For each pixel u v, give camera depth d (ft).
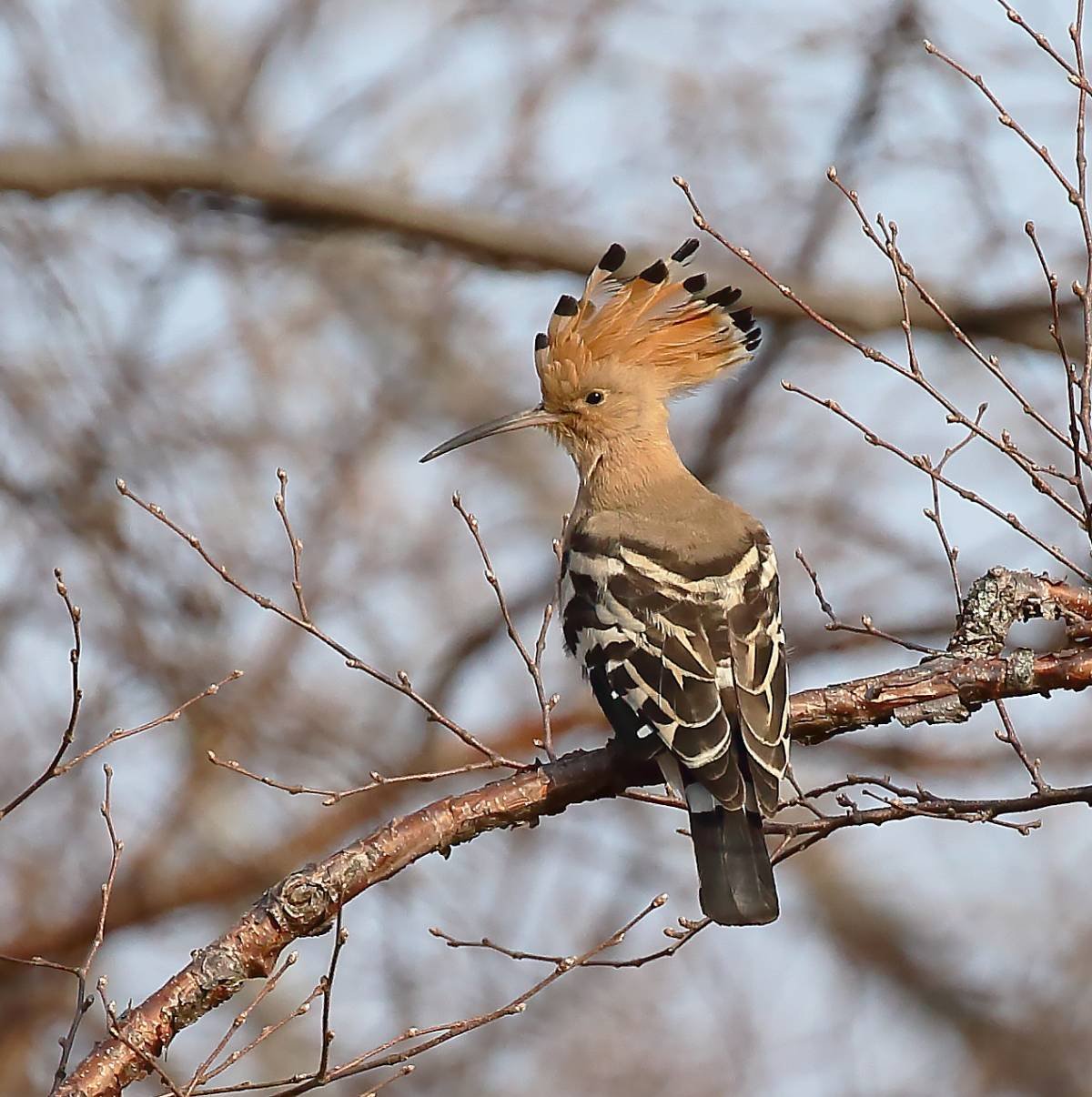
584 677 28.86
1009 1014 51.37
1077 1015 51.26
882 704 26.43
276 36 56.49
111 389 46.11
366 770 47.09
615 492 34.04
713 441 51.11
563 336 35.22
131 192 46.06
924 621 48.98
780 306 46.26
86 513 44.96
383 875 24.38
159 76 56.08
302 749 47.09
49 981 45.39
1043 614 26.20
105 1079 22.45
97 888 45.47
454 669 48.75
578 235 46.68
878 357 24.88
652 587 28.40
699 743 26.23
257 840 47.21
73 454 45.16
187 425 48.06
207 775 46.57
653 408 34.73
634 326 35.27
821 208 48.55
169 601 45.50
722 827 25.53
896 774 49.83
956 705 26.16
